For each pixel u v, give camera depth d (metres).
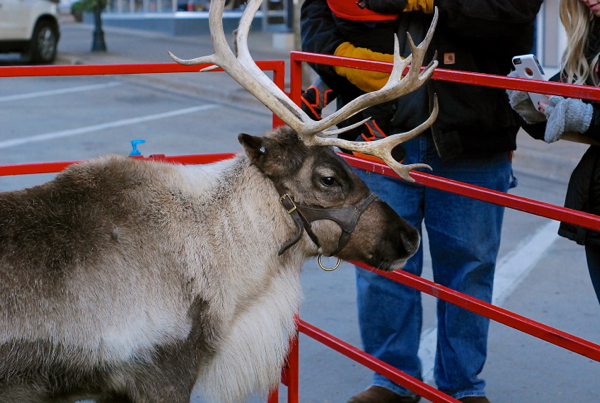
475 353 3.81
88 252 2.55
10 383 2.45
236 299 2.90
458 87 3.49
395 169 2.82
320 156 2.93
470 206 3.70
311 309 5.29
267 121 11.73
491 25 3.39
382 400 3.94
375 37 3.61
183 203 2.81
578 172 3.22
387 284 3.81
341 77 3.82
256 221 2.91
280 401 4.12
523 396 4.14
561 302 5.35
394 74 2.75
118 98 13.52
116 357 2.55
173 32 23.27
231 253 2.85
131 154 3.58
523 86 2.75
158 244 2.68
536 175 8.83
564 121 3.01
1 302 2.40
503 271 5.95
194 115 12.04
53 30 16.94
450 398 3.18
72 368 2.52
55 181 2.70
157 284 2.63
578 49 3.16
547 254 6.29
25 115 11.57
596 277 3.25
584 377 4.35
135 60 17.20
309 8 3.93
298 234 2.96
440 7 3.36
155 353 2.62
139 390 2.63
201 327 2.76
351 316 5.18
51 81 15.20
